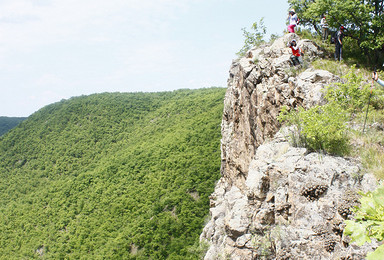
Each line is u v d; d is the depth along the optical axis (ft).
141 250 150.41
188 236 153.99
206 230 67.41
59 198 245.45
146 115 433.07
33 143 398.01
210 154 230.68
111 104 461.37
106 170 264.72
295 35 46.80
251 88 50.78
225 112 80.12
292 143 28.45
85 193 240.32
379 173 20.11
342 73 38.83
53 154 365.81
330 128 24.97
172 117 377.71
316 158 24.36
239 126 61.57
